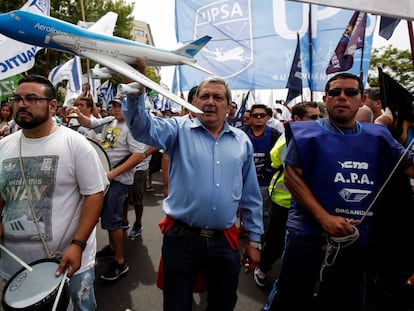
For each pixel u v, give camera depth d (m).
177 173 1.90
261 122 3.67
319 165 1.80
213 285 1.93
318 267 1.88
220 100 1.89
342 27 5.12
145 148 3.08
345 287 1.89
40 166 1.70
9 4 12.83
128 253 3.66
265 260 3.01
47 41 1.44
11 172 1.71
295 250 1.92
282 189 2.93
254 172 2.12
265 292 2.99
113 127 3.31
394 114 2.07
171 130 1.92
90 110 4.27
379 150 1.82
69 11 15.26
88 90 4.23
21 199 1.70
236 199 1.91
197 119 1.98
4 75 3.67
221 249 1.86
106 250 3.54
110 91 12.38
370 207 1.75
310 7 5.18
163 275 1.93
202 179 1.81
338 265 1.85
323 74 5.26
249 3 5.39
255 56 5.45
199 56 5.48
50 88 1.73
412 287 2.03
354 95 1.82
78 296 1.82
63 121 5.67
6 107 4.93
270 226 3.00
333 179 1.77
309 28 5.21
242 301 2.83
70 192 1.77
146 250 3.75
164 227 1.94
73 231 1.77
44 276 1.52
